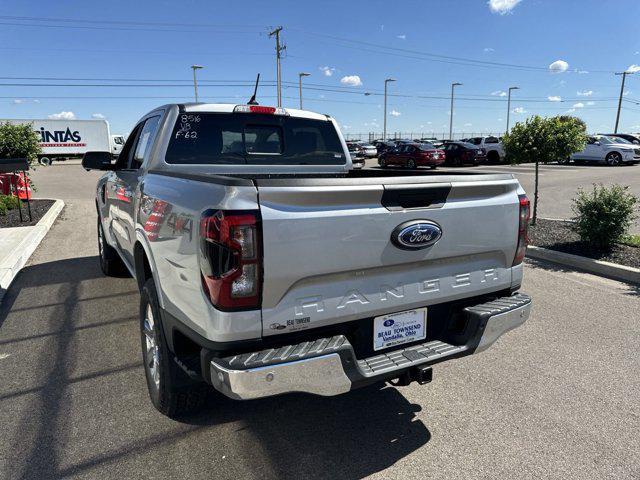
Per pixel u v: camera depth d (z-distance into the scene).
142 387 3.49
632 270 6.10
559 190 15.71
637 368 3.80
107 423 3.04
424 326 2.81
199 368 2.60
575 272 6.56
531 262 7.15
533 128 9.11
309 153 4.50
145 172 3.73
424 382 2.65
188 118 3.84
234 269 2.16
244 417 3.14
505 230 2.97
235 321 2.20
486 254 2.94
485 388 3.52
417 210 2.57
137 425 3.02
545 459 2.74
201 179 2.47
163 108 3.94
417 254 2.61
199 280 2.31
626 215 7.07
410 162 25.27
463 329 2.90
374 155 36.06
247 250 2.16
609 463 2.70
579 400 3.35
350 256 2.39
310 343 2.38
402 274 2.62
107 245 5.83
